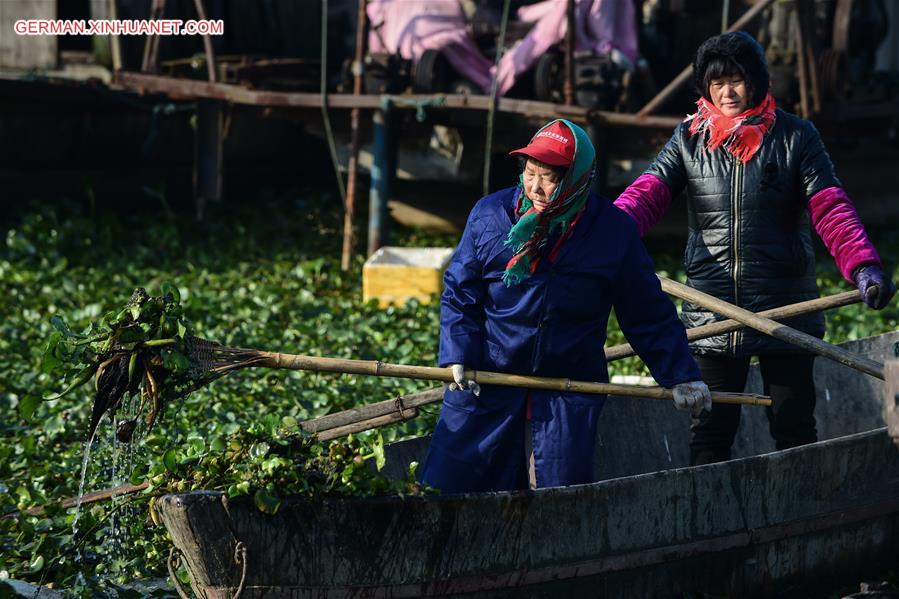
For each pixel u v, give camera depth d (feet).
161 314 36.27
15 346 74.18
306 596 34.09
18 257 99.09
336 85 115.96
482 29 98.78
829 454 42.29
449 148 102.78
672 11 106.83
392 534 34.53
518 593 36.70
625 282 37.93
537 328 37.58
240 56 117.08
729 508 40.27
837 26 105.40
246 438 35.32
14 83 105.29
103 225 109.50
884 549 45.62
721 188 45.52
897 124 125.70
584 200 36.88
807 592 43.19
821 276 98.94
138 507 42.80
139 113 118.83
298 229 116.88
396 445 44.68
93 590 40.73
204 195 107.14
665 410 54.08
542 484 37.58
